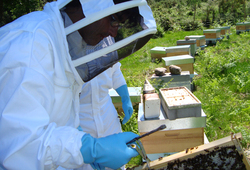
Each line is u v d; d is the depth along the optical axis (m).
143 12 1.35
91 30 1.28
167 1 31.91
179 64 5.01
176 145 2.54
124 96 2.56
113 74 2.46
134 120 3.59
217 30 10.80
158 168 1.42
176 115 2.37
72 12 1.28
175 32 20.41
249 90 4.70
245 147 2.69
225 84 5.14
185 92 2.68
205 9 27.61
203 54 7.48
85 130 2.11
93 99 2.04
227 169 1.36
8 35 1.13
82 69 1.34
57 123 1.29
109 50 1.32
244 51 7.03
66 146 1.07
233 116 3.53
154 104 2.41
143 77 6.68
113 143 1.26
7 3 10.19
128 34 1.38
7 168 0.98
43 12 1.34
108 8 1.21
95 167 1.45
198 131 2.46
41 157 1.00
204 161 1.36
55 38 1.23
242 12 26.16
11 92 1.02
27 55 1.06
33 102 1.02
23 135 0.98
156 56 8.28
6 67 1.04
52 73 1.16
